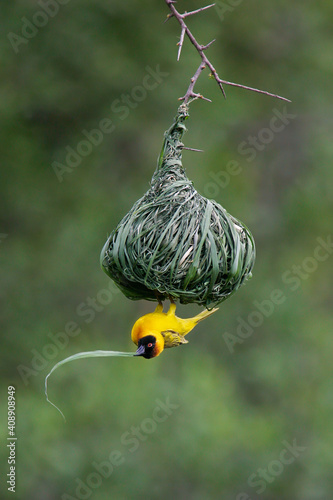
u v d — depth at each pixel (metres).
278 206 19.22
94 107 14.70
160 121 15.19
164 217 6.61
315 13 17.06
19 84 14.03
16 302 15.40
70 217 15.78
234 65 16.78
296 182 18.95
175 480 14.55
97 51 14.03
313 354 18.03
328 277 19.58
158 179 6.86
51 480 13.59
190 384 14.84
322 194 18.69
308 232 18.72
